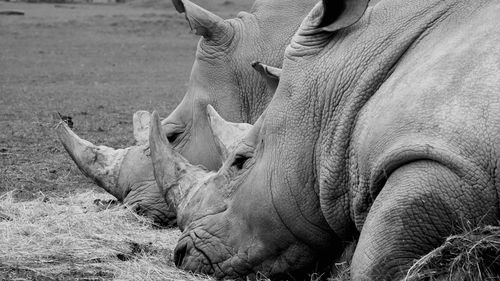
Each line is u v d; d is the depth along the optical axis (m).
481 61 8.80
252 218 10.67
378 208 8.86
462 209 8.51
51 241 12.36
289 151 10.41
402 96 9.10
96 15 86.62
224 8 83.50
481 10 9.41
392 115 9.05
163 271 11.08
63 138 15.70
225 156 11.98
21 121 28.19
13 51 57.59
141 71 47.47
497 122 8.42
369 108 9.59
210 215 11.05
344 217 10.13
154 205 14.99
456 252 8.51
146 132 15.66
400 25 9.93
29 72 46.47
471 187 8.46
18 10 96.44
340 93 10.05
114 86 40.22
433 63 9.15
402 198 8.62
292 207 10.40
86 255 11.71
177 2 15.98
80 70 47.72
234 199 10.88
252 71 15.58
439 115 8.69
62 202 16.66
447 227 8.59
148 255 12.07
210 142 15.46
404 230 8.62
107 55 56.09
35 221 13.70
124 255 11.90
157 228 14.85
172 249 12.52
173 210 11.93
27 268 11.11
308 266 10.67
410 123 8.83
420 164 8.66
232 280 10.79
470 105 8.59
